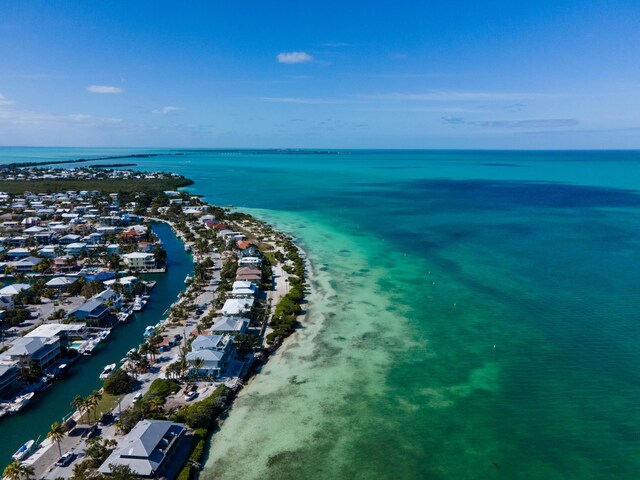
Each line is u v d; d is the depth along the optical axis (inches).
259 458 2625.5
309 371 3572.8
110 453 2524.6
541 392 3240.7
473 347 3912.4
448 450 2679.6
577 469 2524.6
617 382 3344.0
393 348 3924.7
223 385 3297.2
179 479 2395.4
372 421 2947.8
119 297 4955.7
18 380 3334.2
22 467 2311.8
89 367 3651.6
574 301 4901.6
